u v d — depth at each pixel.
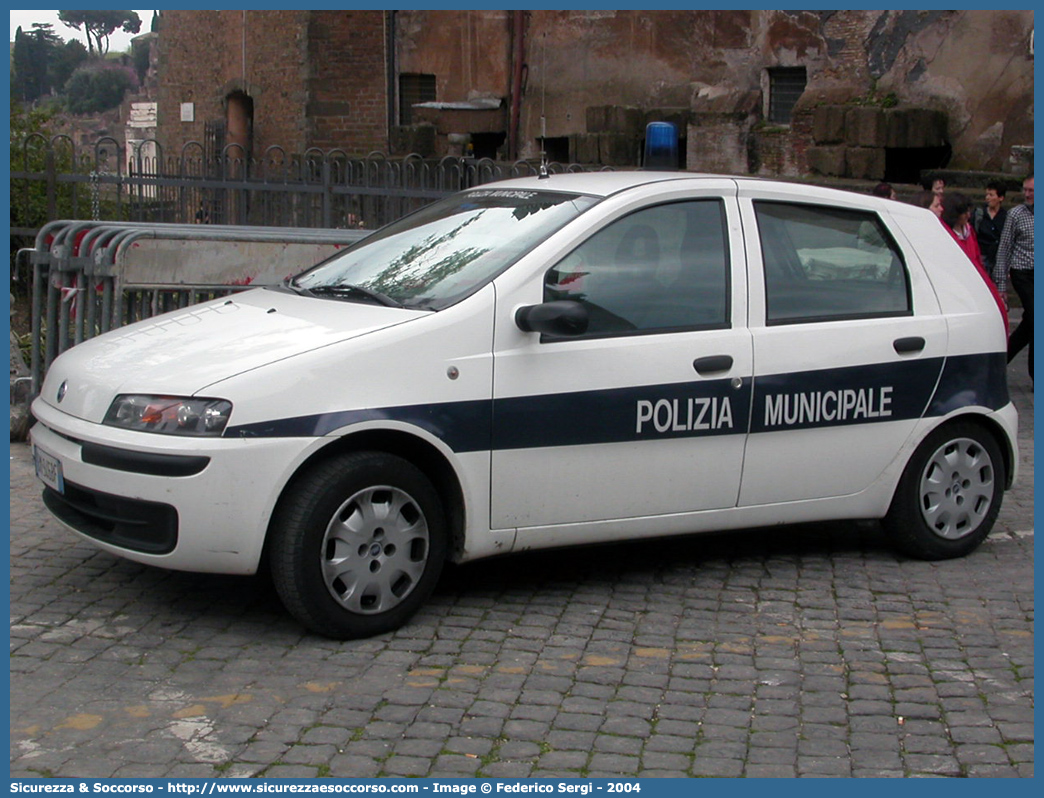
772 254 5.91
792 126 18.78
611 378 5.42
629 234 5.60
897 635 5.30
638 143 20.39
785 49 19.19
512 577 5.95
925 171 16.88
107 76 67.75
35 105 15.33
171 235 7.66
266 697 4.54
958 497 6.36
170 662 4.83
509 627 5.29
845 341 5.95
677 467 5.61
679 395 5.55
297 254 8.16
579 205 5.64
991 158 16.97
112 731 4.25
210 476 4.74
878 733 4.36
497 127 22.84
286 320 5.34
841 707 4.57
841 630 5.34
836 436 5.97
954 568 6.24
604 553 6.36
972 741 4.31
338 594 5.04
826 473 5.98
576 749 4.20
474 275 5.39
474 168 11.63
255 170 12.17
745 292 5.77
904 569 6.21
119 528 4.98
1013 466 6.48
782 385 5.79
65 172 12.27
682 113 20.28
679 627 5.34
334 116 23.17
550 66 22.17
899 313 6.17
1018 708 4.57
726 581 5.97
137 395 4.93
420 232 6.07
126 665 4.79
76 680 4.64
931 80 17.42
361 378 4.96
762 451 5.80
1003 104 16.83
